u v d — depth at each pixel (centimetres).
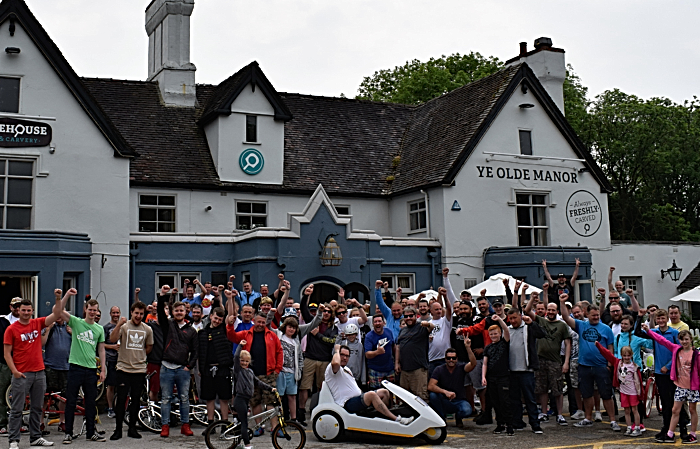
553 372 1374
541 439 1215
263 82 2561
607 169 4747
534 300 1452
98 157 2127
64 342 1289
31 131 2048
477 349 1402
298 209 2586
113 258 2114
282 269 2198
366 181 2741
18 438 1102
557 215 2694
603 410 1563
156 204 2388
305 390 1388
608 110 4634
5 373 1244
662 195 4806
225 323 1294
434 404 1304
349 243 2294
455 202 2516
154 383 1361
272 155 2567
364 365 1391
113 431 1305
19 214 2036
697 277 2867
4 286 1895
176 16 2731
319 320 1379
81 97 2109
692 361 1162
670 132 4694
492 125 2609
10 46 2045
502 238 2591
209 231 2439
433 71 4278
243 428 1096
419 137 2905
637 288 2844
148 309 1452
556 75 2930
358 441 1207
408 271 2456
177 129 2598
